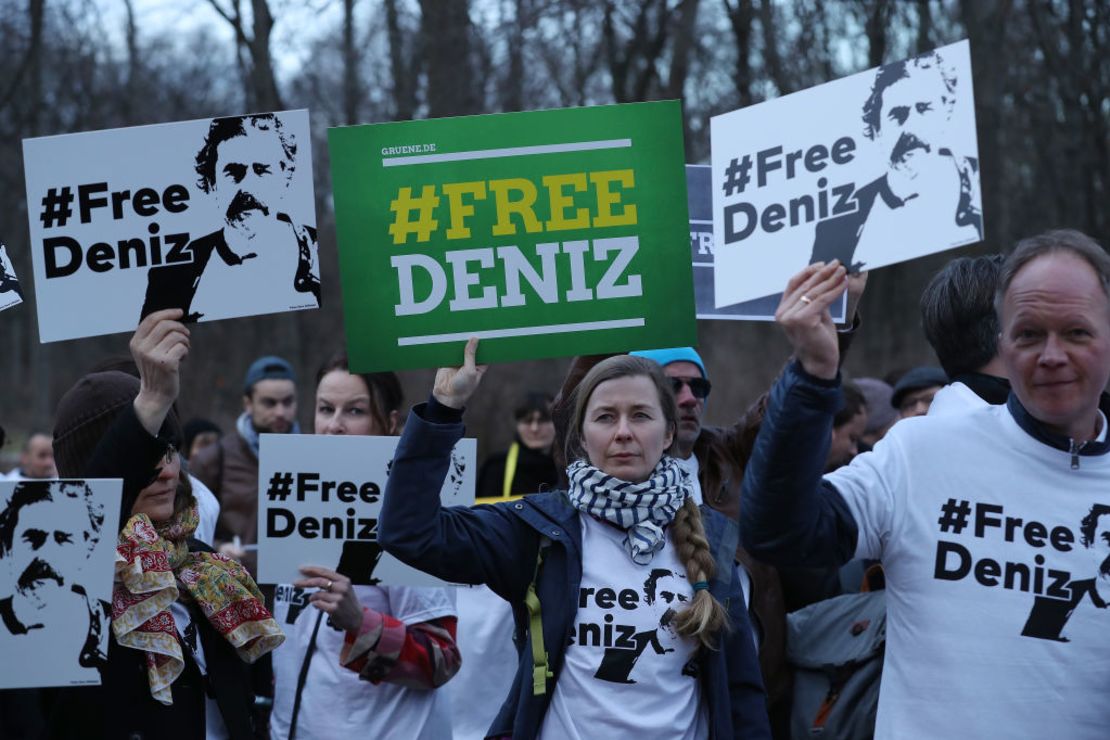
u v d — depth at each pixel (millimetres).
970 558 2688
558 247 3170
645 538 3059
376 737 3793
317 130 17578
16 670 2889
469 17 13422
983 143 10594
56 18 17000
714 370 18438
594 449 3158
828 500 2746
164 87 20891
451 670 3818
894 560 2773
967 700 2637
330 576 3619
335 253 18609
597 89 16016
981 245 10586
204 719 3236
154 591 3113
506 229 3166
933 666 2680
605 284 3170
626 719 2955
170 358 3051
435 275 3154
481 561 3066
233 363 21906
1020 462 2711
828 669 3654
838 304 2883
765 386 17922
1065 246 2648
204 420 8539
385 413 4344
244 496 6277
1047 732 2602
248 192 3186
